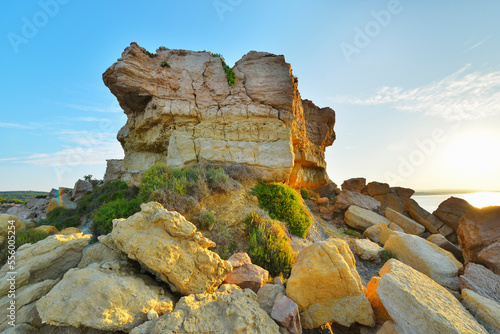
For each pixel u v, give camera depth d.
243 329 4.77
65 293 5.42
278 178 14.66
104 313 4.98
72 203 21.08
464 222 12.40
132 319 5.15
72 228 12.00
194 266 6.47
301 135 19.34
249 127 15.14
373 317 6.27
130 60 14.05
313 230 14.25
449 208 18.11
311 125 28.22
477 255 10.40
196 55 16.81
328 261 6.77
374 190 23.48
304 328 6.25
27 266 6.55
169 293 6.51
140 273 7.00
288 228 12.11
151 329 4.77
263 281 7.10
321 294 6.59
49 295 5.35
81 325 5.27
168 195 9.70
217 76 16.30
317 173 27.58
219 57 16.94
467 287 7.93
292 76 17.91
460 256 13.36
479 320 5.87
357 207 18.69
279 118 16.16
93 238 10.61
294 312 5.68
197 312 5.12
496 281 8.04
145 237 6.36
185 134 14.76
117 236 6.69
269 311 5.98
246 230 10.07
